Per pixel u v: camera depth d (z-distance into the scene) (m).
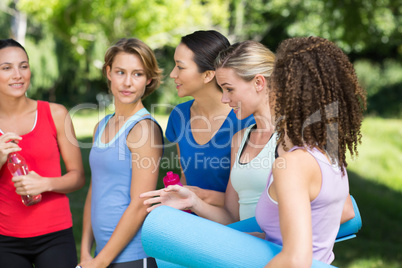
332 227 1.65
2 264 2.53
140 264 2.24
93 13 14.48
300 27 18.66
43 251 2.60
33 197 2.49
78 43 15.95
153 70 2.32
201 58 2.44
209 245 1.66
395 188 9.23
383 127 15.91
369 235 6.45
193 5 15.35
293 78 1.61
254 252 1.62
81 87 25.14
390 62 23.23
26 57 2.58
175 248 1.71
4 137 2.40
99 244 2.32
